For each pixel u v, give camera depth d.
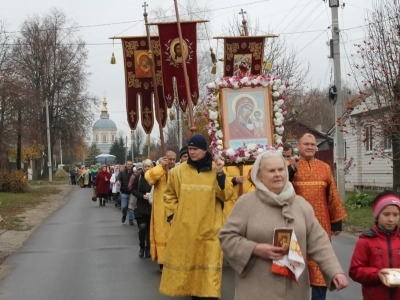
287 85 9.59
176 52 11.45
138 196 11.70
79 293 8.84
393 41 17.39
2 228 17.52
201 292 7.29
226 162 9.24
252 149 9.16
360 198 21.05
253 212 4.29
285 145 9.06
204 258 7.34
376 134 18.98
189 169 7.46
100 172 27.94
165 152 10.37
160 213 10.08
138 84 11.79
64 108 53.72
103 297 8.55
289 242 4.11
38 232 16.88
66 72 53.09
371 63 17.75
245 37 12.15
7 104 35.72
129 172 19.00
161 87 11.77
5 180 36.62
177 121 37.12
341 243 13.09
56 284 9.52
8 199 29.84
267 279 4.18
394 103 17.42
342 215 6.79
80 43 53.91
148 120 11.83
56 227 18.22
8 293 8.92
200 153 7.42
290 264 4.10
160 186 10.13
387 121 17.84
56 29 52.88
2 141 36.72
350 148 33.00
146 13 11.20
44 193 38.41
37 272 10.59
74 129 54.34
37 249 13.44
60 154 84.44
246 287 4.25
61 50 52.97
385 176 30.02
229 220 4.37
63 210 25.62
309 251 4.34
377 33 17.75
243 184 9.19
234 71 12.20
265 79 9.48
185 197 7.37
